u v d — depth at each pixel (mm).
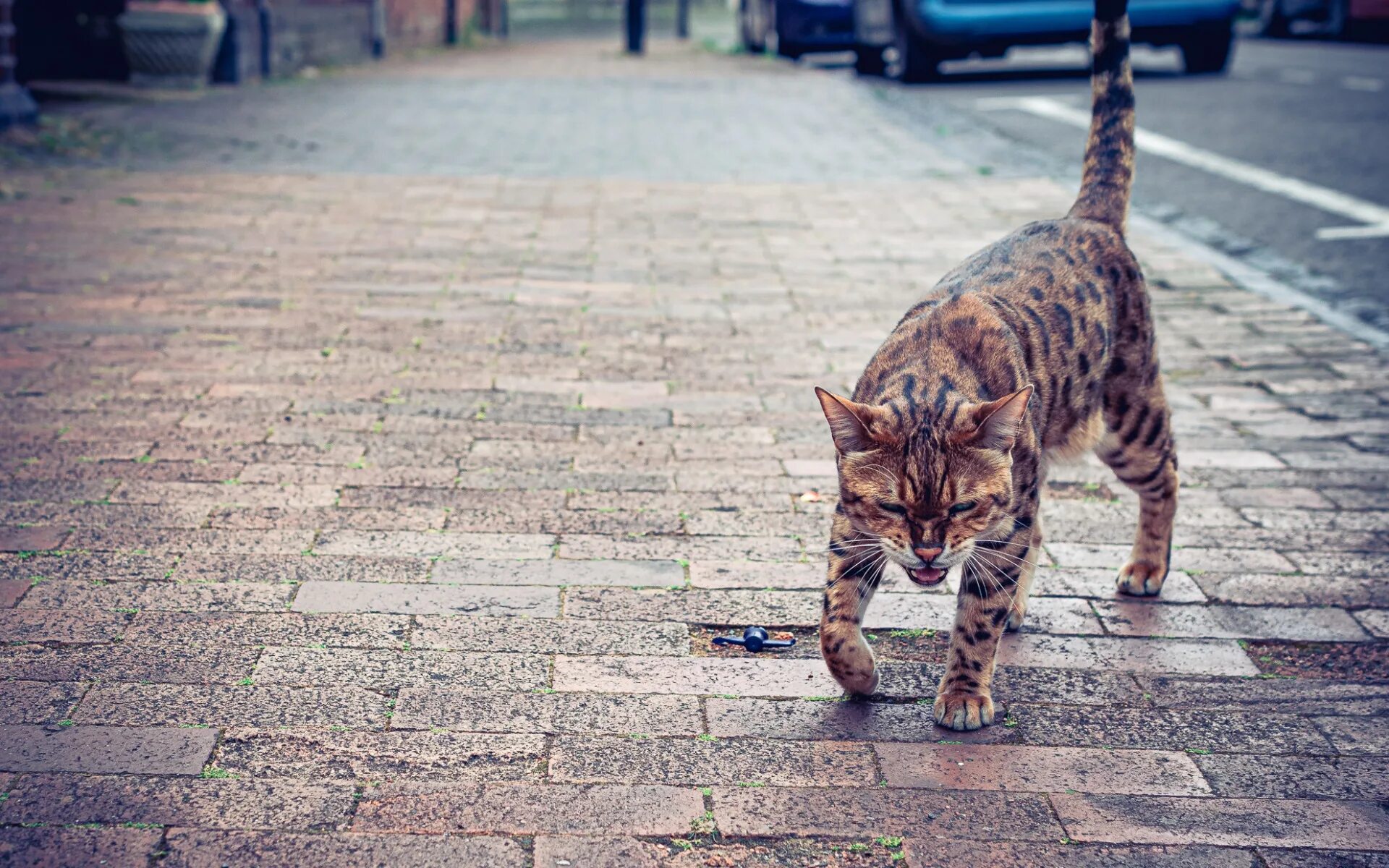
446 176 3830
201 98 5273
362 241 3035
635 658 1674
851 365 2381
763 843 1462
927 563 1580
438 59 8586
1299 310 2744
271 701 1589
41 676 1604
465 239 3094
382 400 2197
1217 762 1566
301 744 1539
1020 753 1573
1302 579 1848
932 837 1473
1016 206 3564
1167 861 1456
